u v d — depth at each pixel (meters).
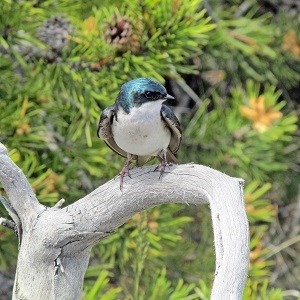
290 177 16.12
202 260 12.81
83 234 6.45
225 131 12.98
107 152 11.22
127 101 7.53
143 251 10.50
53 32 10.33
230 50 14.58
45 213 6.52
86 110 10.56
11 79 10.98
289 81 16.31
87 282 11.10
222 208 5.68
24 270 6.61
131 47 10.15
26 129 10.30
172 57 10.57
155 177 6.21
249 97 12.92
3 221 6.76
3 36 10.27
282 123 12.71
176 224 11.03
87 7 12.24
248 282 9.69
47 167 10.93
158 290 10.11
